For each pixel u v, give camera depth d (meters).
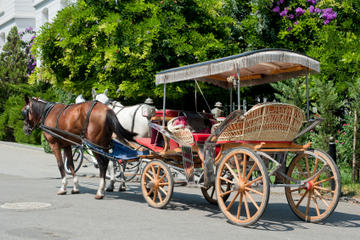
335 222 7.07
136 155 8.84
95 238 5.52
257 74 8.41
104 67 14.45
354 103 11.27
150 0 14.86
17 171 14.76
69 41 15.10
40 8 34.28
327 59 13.48
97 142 8.81
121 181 10.16
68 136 9.27
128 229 6.08
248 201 9.24
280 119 6.81
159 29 13.74
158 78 8.28
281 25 15.70
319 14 14.88
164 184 7.88
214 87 13.39
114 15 14.23
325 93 11.48
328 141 11.21
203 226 6.43
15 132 28.33
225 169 7.86
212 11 15.41
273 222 6.95
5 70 32.31
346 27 14.40
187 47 13.55
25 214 7.06
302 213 7.27
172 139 7.67
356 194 9.80
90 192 9.98
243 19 16.14
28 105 10.14
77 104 9.35
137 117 9.26
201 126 8.35
